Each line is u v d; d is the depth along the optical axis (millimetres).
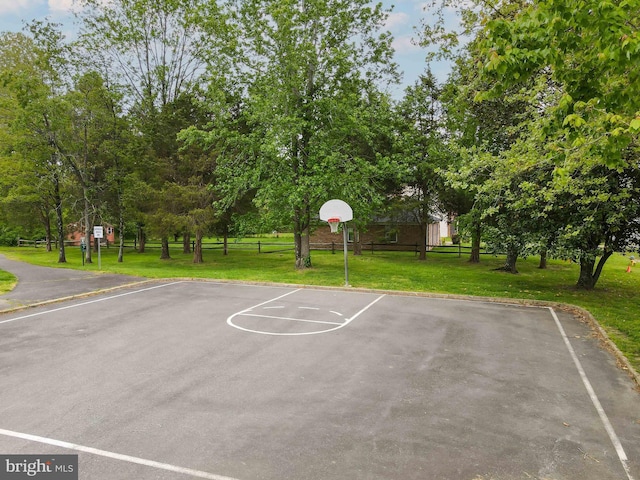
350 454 4051
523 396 5516
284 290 13867
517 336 8422
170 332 8523
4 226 41281
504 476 3717
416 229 32188
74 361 6742
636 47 4562
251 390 5617
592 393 5633
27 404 5145
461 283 15203
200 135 18859
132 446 4184
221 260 24891
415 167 22500
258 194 17656
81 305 11219
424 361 6867
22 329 8727
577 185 10156
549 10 5145
